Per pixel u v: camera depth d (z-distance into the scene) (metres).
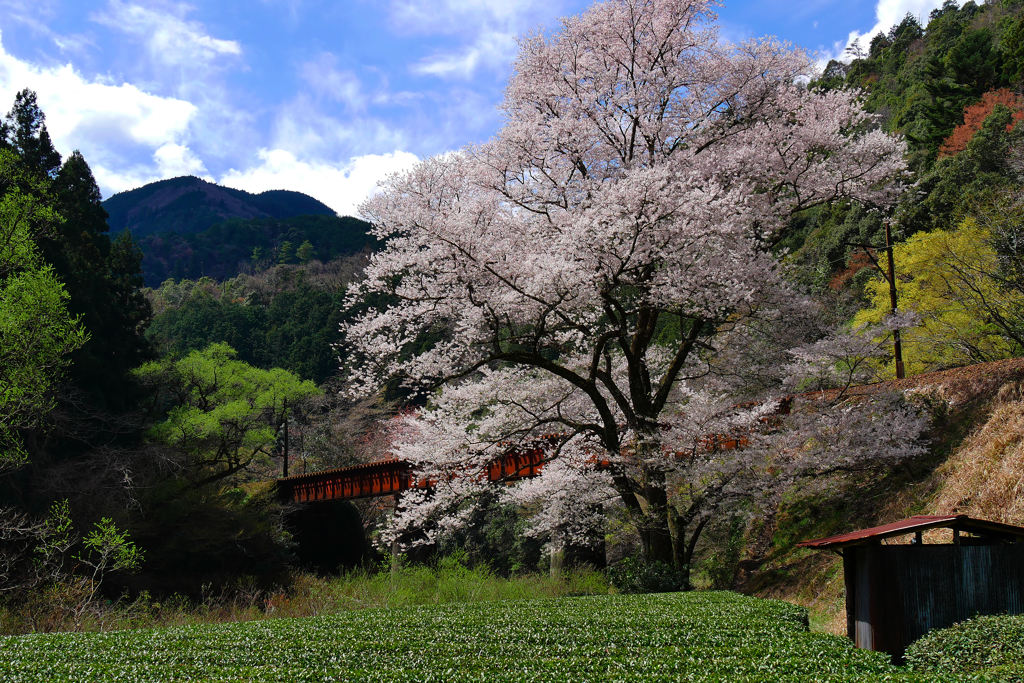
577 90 15.78
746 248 13.49
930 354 21.16
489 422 15.71
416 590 17.28
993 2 53.31
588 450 15.17
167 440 27.27
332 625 8.81
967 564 7.17
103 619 14.91
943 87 39.09
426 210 14.06
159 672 6.11
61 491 19.80
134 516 21.92
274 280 95.44
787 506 16.19
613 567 15.59
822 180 15.25
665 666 5.66
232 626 9.19
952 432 13.40
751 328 15.80
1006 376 13.34
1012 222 18.80
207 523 23.59
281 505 29.00
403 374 14.96
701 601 9.92
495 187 15.17
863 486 14.45
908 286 22.59
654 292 13.38
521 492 14.74
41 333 16.08
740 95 15.76
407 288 14.78
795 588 12.91
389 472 27.88
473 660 6.23
